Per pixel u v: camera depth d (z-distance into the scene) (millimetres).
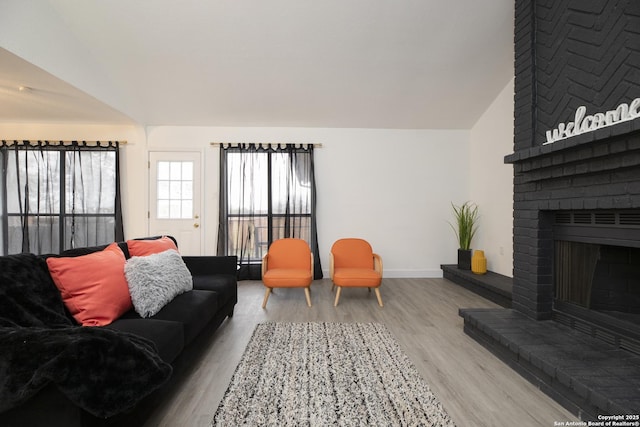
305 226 4586
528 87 2539
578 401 1536
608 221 1958
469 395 1715
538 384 1786
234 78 3648
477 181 4586
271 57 3359
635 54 1746
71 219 4301
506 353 2070
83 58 3123
